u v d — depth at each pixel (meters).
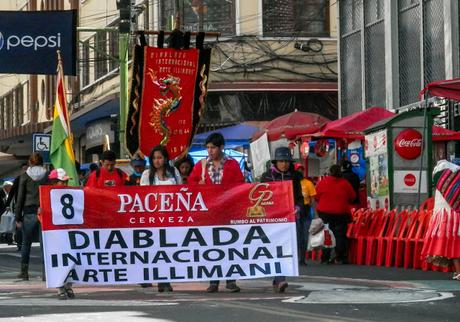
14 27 25.23
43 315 9.79
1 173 52.44
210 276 11.99
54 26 25.39
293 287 12.93
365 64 26.41
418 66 23.45
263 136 23.36
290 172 13.16
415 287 12.88
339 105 28.23
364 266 17.64
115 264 11.82
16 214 15.55
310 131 23.05
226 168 12.34
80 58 43.31
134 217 11.91
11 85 57.66
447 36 21.69
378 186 19.25
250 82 31.98
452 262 14.27
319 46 32.41
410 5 23.88
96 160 42.69
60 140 16.86
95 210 11.80
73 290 12.80
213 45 32.00
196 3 32.47
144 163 17.66
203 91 19.03
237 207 12.11
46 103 49.09
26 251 15.65
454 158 20.48
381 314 9.70
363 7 26.52
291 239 12.15
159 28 33.31
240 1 32.28
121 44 26.33
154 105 18.73
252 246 12.09
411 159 18.69
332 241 18.30
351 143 23.09
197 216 12.05
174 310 10.12
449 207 13.78
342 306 10.44
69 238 11.67
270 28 32.41
